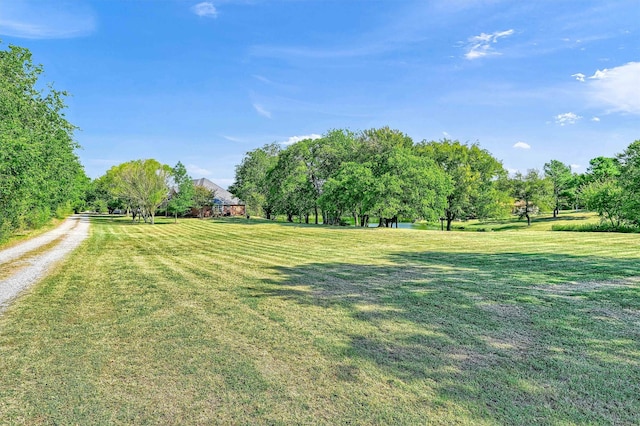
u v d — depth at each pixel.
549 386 3.47
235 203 74.62
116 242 20.27
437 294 7.15
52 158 19.66
